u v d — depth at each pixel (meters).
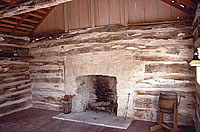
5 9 4.20
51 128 4.78
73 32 5.95
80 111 6.08
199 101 3.71
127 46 5.17
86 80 6.54
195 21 3.99
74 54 5.96
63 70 6.20
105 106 5.91
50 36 6.42
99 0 5.55
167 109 4.27
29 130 4.70
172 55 4.75
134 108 5.20
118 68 5.31
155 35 4.88
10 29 6.21
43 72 6.66
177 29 4.66
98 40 5.54
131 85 5.19
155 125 4.73
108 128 4.64
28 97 6.90
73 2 5.95
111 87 6.07
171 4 4.65
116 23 5.35
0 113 5.91
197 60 2.93
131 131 4.40
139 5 5.06
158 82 4.92
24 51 6.79
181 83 4.70
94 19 5.62
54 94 6.42
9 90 6.21
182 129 4.30
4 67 6.07
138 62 5.08
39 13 6.19
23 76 6.74
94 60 5.63
